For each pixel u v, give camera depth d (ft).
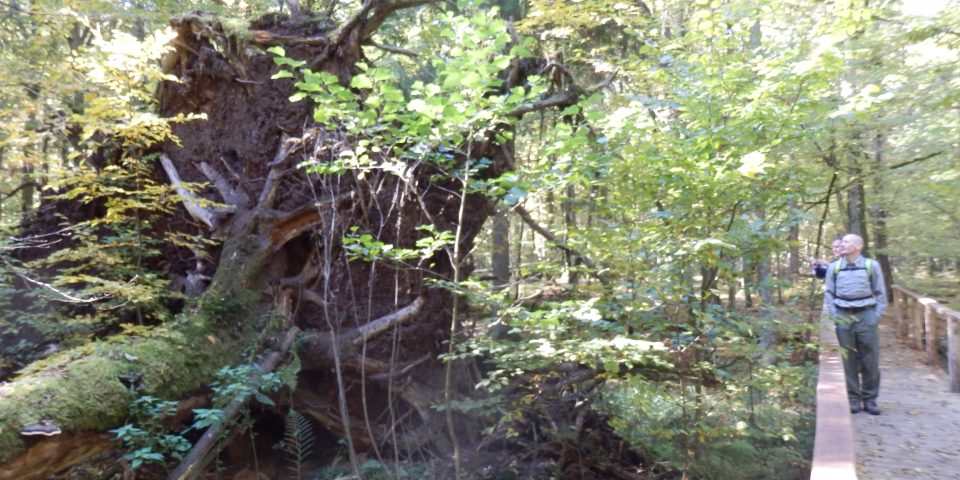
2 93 20.81
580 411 23.00
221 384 20.12
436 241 16.22
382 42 40.86
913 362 31.40
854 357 21.26
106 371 16.93
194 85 26.40
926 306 31.17
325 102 15.75
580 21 31.37
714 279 19.11
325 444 25.54
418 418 24.71
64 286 24.30
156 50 18.13
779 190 17.97
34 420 14.39
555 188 17.72
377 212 24.18
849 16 19.88
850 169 32.32
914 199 41.16
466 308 25.38
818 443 9.82
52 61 20.84
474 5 14.70
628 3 31.48
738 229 17.72
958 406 22.22
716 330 17.29
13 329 22.53
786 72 17.12
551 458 23.71
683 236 17.72
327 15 28.66
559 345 17.69
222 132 26.35
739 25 19.83
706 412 19.93
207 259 24.95
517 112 25.41
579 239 19.75
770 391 20.13
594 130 22.24
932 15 25.31
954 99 25.79
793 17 31.94
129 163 22.98
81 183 21.71
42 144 27.66
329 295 24.58
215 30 25.53
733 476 18.16
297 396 23.38
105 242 23.48
